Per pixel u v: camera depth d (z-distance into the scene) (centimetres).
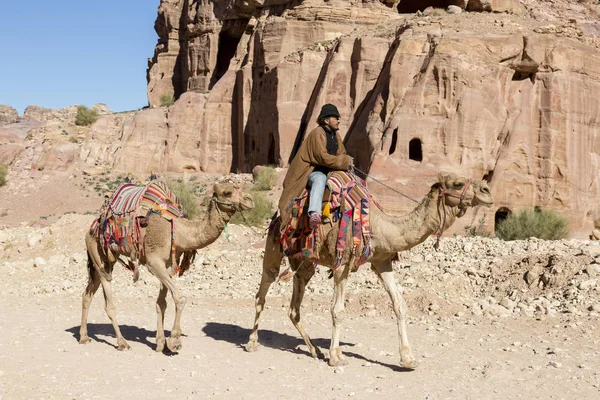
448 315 1154
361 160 3931
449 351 867
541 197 3644
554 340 926
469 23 4069
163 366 789
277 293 1374
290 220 814
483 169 3550
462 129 3528
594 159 3847
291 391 682
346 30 5103
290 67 4762
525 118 3666
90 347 900
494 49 3666
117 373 754
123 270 1750
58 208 4975
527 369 762
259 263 1716
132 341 952
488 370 756
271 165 4834
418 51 3866
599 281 1162
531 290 1235
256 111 5172
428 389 688
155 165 5653
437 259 1498
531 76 3769
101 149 5753
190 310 1249
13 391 681
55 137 5834
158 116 5747
